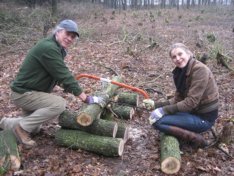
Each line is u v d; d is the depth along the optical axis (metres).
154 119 1.96
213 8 15.82
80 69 3.93
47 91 2.01
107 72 3.80
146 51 4.97
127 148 2.03
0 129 2.04
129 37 6.07
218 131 2.23
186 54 1.90
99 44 5.58
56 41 1.91
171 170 1.76
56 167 1.78
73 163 1.83
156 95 2.99
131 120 2.43
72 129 2.01
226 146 2.02
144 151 2.00
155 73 3.75
